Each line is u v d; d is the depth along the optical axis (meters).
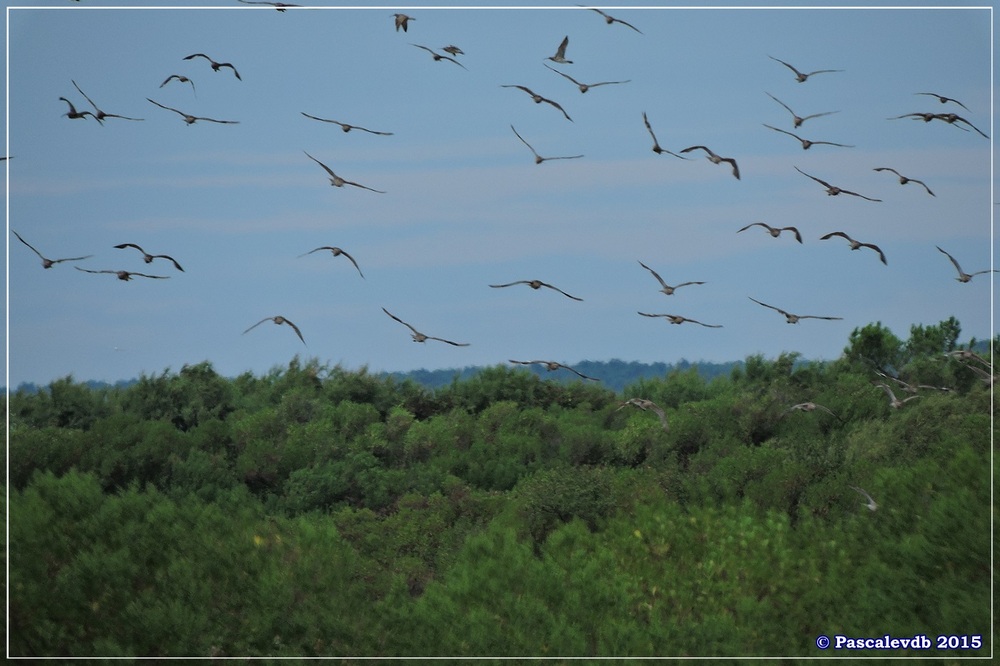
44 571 20.84
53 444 39.34
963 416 34.47
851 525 26.77
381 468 41.06
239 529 22.88
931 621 21.78
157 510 22.66
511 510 31.23
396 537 30.31
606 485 31.88
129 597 20.42
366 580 24.64
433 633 20.78
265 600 20.88
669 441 41.91
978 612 20.80
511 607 21.19
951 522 23.16
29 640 19.89
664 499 30.12
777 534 26.14
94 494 22.92
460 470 42.19
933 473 27.64
